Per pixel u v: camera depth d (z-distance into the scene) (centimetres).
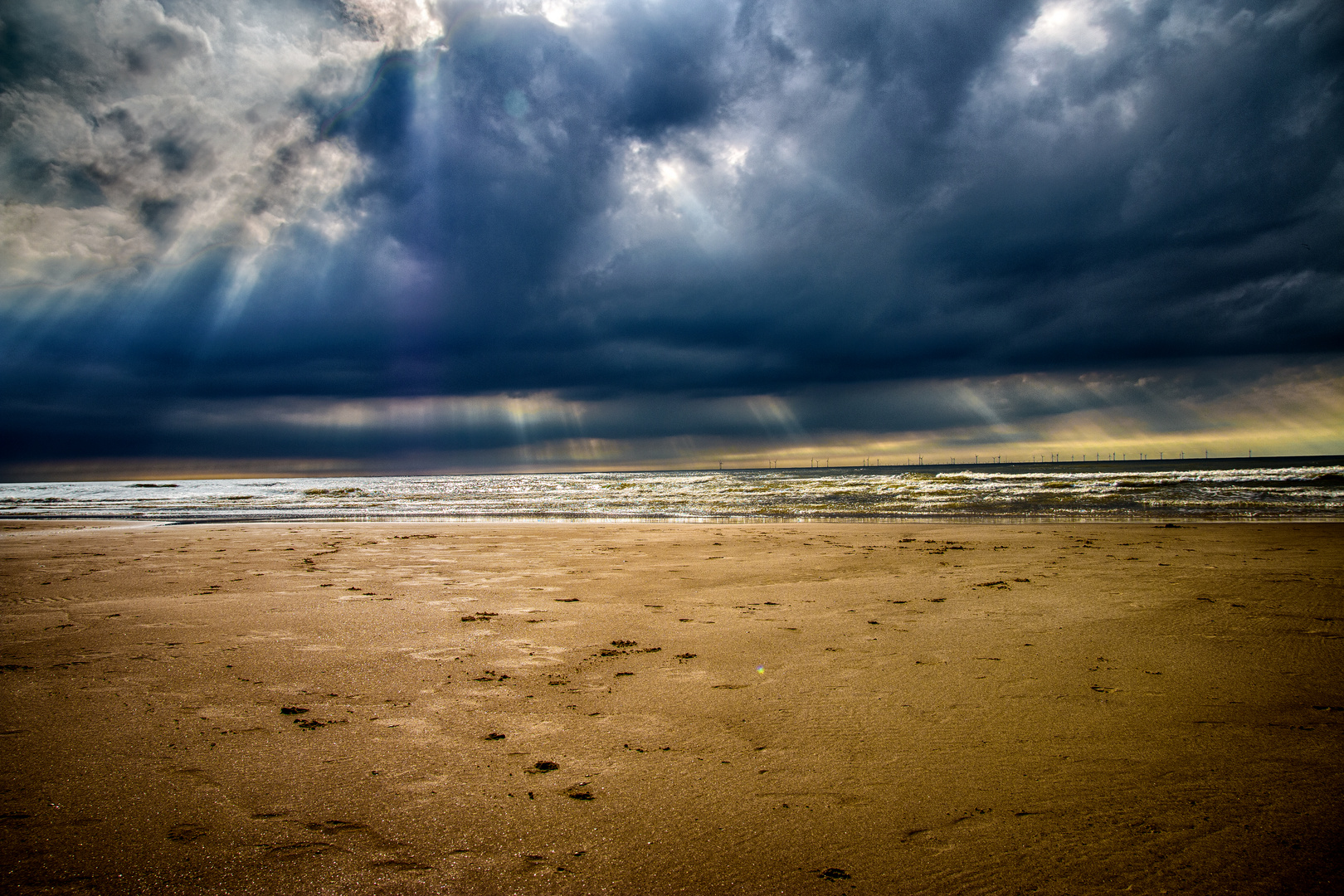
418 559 1268
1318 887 255
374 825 315
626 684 517
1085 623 677
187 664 577
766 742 407
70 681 530
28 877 272
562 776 365
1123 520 1736
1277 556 1065
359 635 673
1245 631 632
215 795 344
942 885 263
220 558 1328
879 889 262
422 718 450
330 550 1441
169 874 276
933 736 410
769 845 295
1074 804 324
